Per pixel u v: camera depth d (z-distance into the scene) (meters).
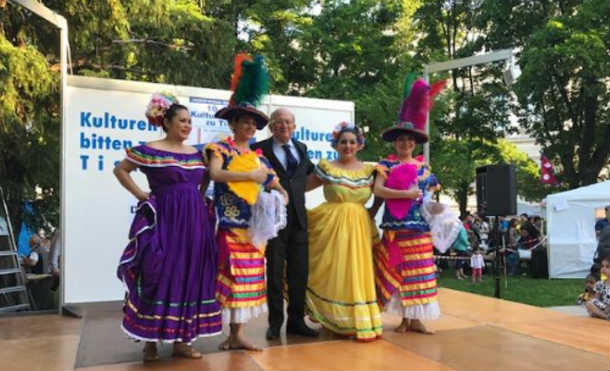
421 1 21.72
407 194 4.28
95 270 5.60
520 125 21.67
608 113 18.97
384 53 19.14
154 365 3.45
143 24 11.69
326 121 7.04
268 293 4.22
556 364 3.59
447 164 17.55
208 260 3.54
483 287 11.97
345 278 4.22
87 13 10.06
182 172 3.50
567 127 20.81
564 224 13.68
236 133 3.93
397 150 4.61
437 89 4.77
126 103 5.81
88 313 5.23
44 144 9.54
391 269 4.40
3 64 8.42
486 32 21.19
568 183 20.25
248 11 16.84
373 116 15.73
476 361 3.63
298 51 18.77
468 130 21.31
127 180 3.48
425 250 4.42
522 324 4.81
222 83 14.30
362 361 3.60
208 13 16.02
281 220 3.79
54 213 10.46
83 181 5.61
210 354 3.72
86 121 5.64
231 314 3.72
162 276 3.35
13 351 3.79
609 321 4.99
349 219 4.29
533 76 16.97
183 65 12.47
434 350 3.90
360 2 18.80
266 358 3.64
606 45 16.73
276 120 4.23
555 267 13.66
